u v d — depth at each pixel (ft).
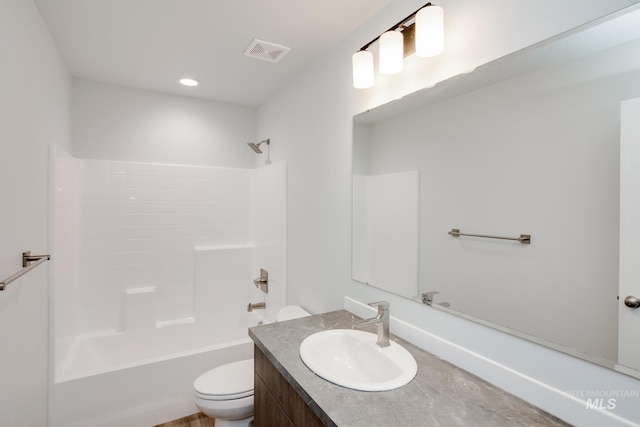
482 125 3.82
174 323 9.72
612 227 2.75
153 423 7.08
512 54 3.50
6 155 4.02
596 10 2.86
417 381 3.63
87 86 8.77
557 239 3.13
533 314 3.30
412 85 4.75
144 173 9.52
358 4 5.29
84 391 6.45
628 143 2.66
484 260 3.80
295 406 3.76
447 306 4.22
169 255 9.88
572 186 3.01
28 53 4.88
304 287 7.62
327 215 6.75
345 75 6.25
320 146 7.02
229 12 5.54
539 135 3.27
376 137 5.44
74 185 8.38
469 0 3.95
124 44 6.65
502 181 3.62
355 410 3.10
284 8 5.42
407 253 4.84
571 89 3.02
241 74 8.13
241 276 10.61
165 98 9.73
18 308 4.51
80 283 8.79
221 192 10.59
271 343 4.60
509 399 3.32
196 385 5.90
